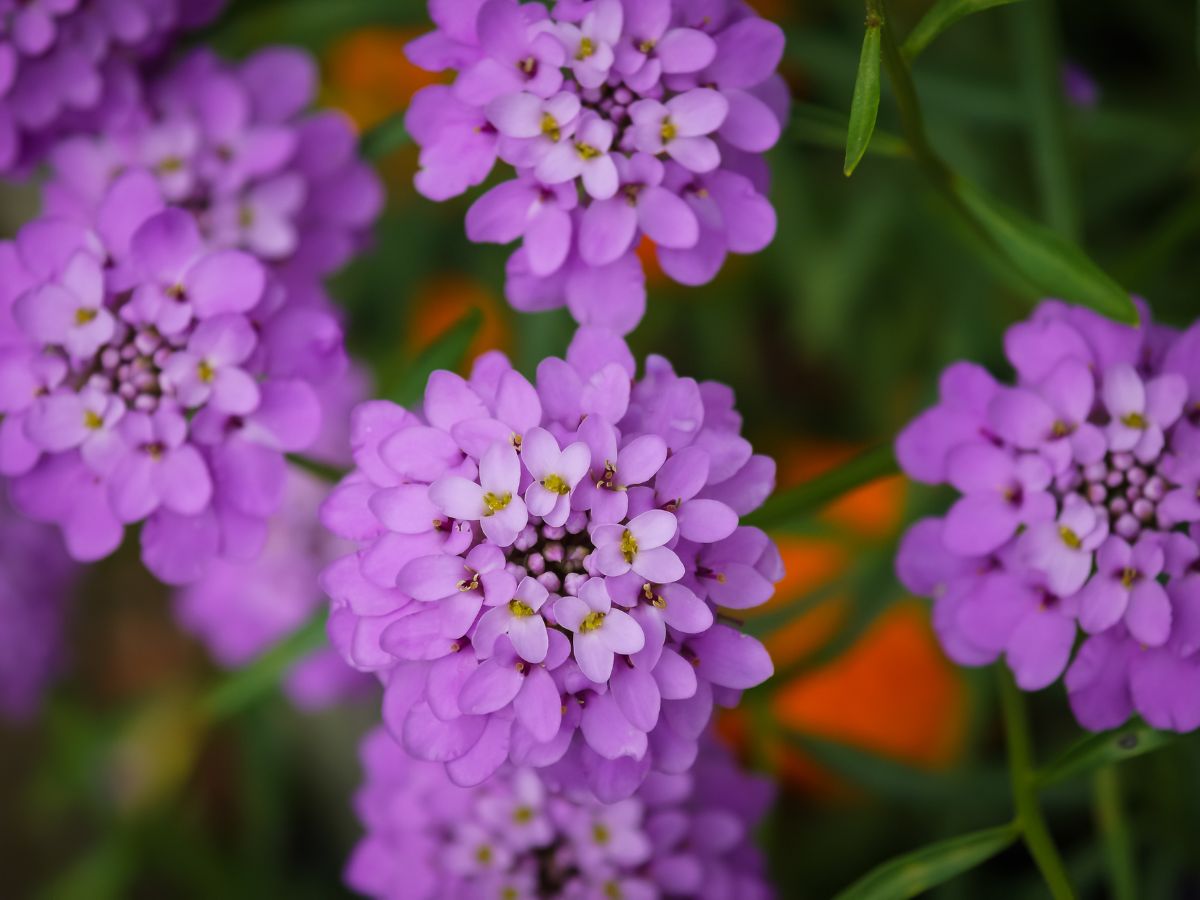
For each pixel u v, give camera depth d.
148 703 0.53
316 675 0.49
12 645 0.52
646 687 0.37
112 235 0.41
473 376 0.38
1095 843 0.47
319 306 0.43
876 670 0.48
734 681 0.37
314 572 0.49
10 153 0.42
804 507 0.41
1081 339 0.39
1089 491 0.39
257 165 0.43
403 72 0.50
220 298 0.40
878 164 0.49
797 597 0.44
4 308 0.41
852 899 0.39
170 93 0.43
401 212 0.51
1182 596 0.39
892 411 0.50
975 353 0.48
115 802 0.52
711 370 0.51
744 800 0.42
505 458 0.37
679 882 0.41
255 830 0.51
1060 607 0.39
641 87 0.39
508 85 0.39
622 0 0.38
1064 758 0.39
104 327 0.40
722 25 0.39
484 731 0.37
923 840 0.49
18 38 0.41
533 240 0.39
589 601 0.37
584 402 0.38
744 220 0.39
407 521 0.37
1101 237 0.49
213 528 0.40
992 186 0.48
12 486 0.41
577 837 0.41
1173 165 0.48
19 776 0.59
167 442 0.40
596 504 0.37
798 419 0.52
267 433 0.40
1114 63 0.50
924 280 0.50
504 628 0.37
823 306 0.49
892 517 0.47
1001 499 0.39
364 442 0.38
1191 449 0.39
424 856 0.42
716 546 0.38
